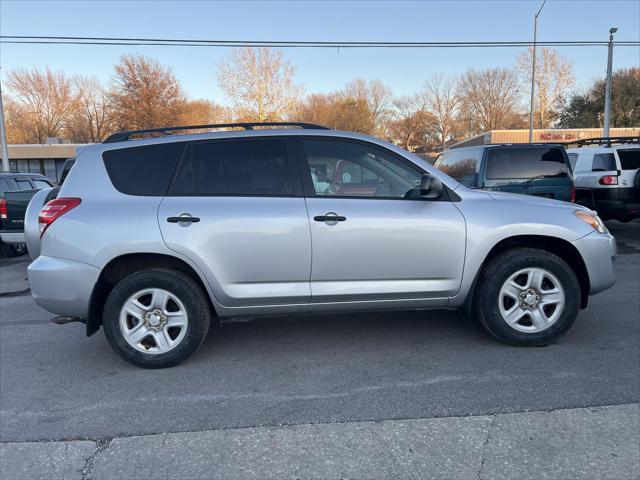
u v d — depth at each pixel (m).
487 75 72.75
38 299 3.92
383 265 4.06
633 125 46.41
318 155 4.12
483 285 4.21
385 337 4.62
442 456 2.76
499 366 3.92
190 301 3.96
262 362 4.12
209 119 60.53
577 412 3.18
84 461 2.79
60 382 3.83
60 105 62.59
